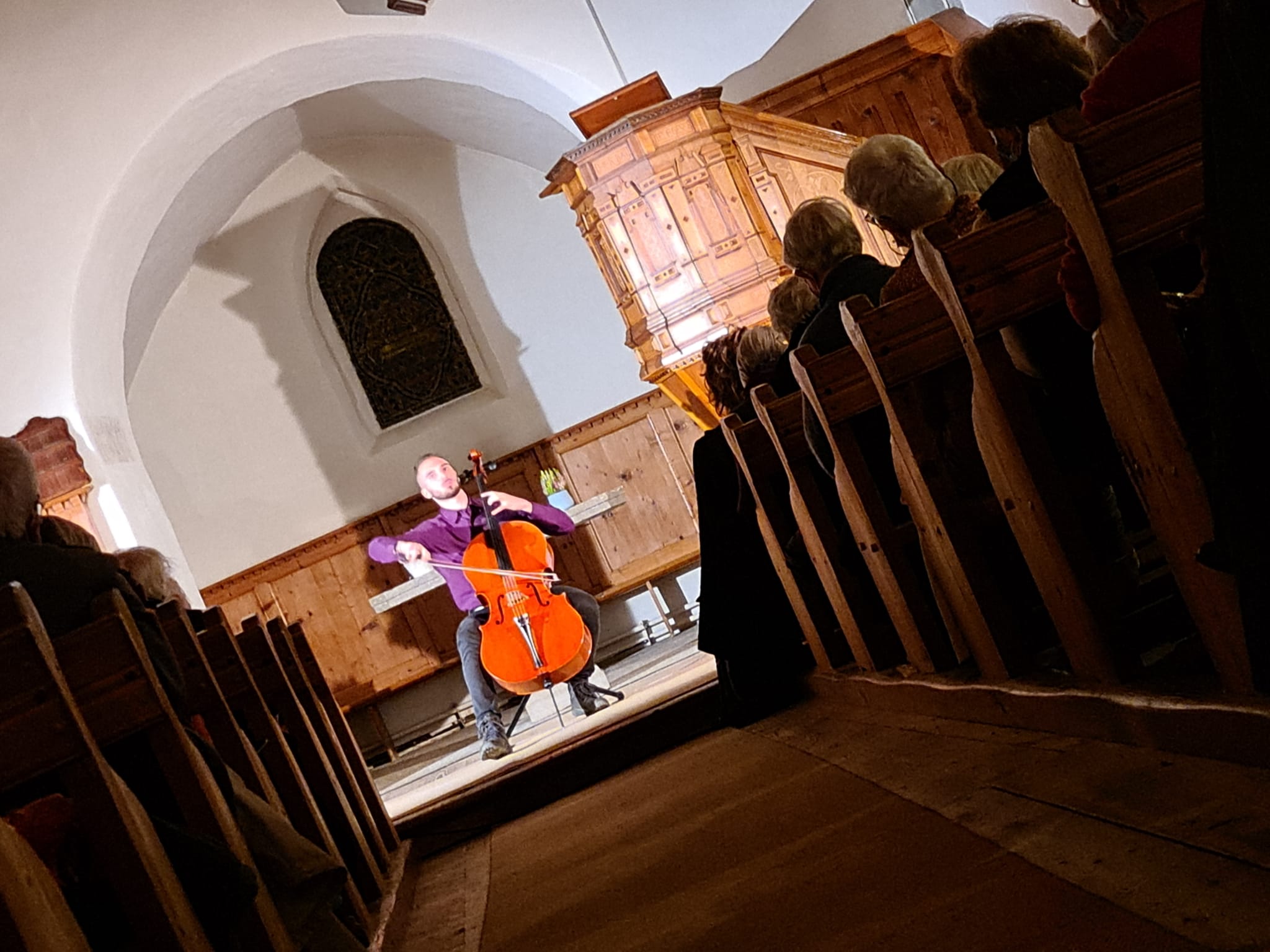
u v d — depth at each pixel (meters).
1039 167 2.38
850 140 8.82
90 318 9.38
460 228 12.38
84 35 9.02
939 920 2.14
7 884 1.76
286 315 12.25
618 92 8.97
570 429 12.03
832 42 10.36
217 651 3.96
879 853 2.73
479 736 7.68
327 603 11.80
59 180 9.16
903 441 3.41
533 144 11.43
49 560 2.68
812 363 4.02
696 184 8.70
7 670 2.18
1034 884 2.12
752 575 5.92
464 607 7.76
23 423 8.96
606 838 4.60
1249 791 2.10
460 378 12.43
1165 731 2.48
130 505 9.29
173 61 9.41
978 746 3.30
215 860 2.49
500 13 9.98
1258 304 1.62
